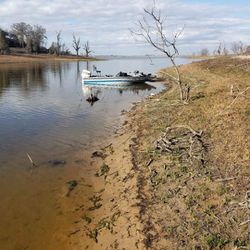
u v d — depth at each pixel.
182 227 9.80
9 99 34.59
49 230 11.05
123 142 18.06
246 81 30.08
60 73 71.44
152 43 24.59
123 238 9.98
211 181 11.66
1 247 10.29
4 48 129.88
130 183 12.92
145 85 46.12
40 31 158.50
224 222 9.72
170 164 13.38
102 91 41.12
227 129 16.02
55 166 15.84
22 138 20.08
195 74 47.19
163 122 19.94
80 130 21.83
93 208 12.16
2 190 13.55
